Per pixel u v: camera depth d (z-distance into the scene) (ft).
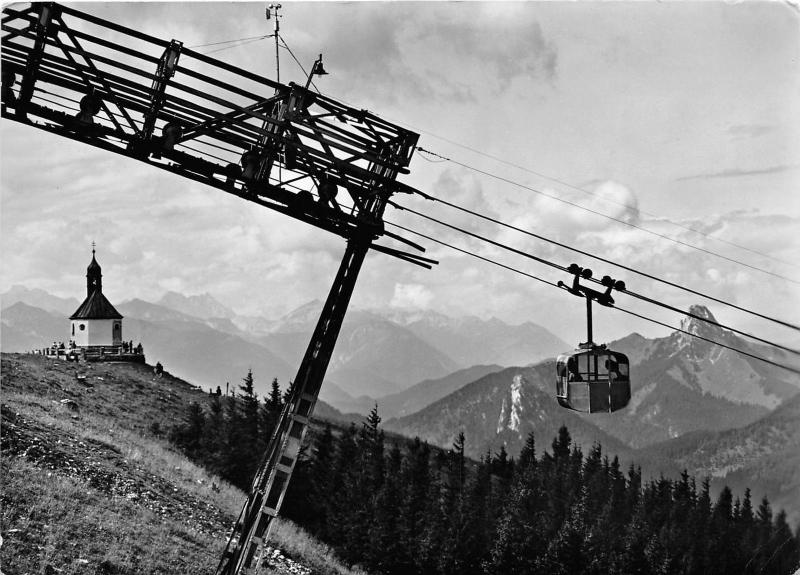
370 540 233.55
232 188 65.57
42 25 58.54
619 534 359.87
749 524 473.26
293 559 149.48
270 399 248.11
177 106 63.41
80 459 132.16
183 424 235.40
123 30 60.80
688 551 395.14
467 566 262.88
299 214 67.31
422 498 279.69
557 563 287.69
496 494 336.08
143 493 130.62
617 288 68.33
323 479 261.85
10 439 124.77
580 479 419.95
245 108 64.18
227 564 67.36
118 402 242.37
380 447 284.20
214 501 147.95
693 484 486.79
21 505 99.50
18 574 81.15
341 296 69.26
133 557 98.48
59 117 60.18
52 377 240.94
